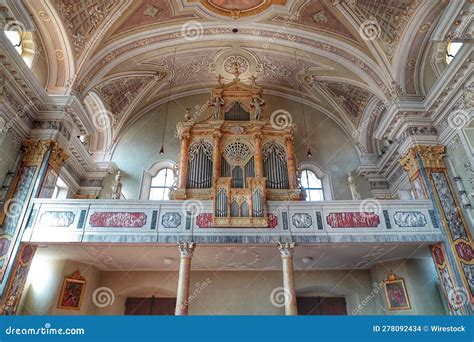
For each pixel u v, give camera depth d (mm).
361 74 13453
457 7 9016
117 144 15336
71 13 11062
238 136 13102
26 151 10781
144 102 16047
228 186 10883
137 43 13242
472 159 10047
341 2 12055
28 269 9875
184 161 12422
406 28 11781
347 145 16016
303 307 13461
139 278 13008
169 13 12914
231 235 10102
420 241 10094
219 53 15055
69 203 10312
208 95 17031
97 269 12805
